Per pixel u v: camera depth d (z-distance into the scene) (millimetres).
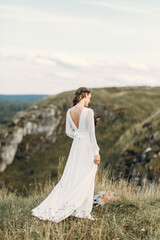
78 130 4582
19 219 4484
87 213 4473
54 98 35188
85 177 4445
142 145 18781
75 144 4594
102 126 29938
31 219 4445
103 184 6363
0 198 5660
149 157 16922
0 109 159000
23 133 30578
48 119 31719
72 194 4359
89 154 4520
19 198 5867
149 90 40500
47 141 30688
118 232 4031
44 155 28969
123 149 20156
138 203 5203
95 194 5516
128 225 4340
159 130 18641
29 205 5223
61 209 4316
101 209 4965
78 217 4496
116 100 33875
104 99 33469
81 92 4570
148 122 21312
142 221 4477
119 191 6035
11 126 30969
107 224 4203
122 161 18109
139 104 33750
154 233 4020
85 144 4523
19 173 26312
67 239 3855
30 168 27109
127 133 23172
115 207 5020
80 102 4586
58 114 32500
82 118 4469
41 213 4402
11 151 28562
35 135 30812
